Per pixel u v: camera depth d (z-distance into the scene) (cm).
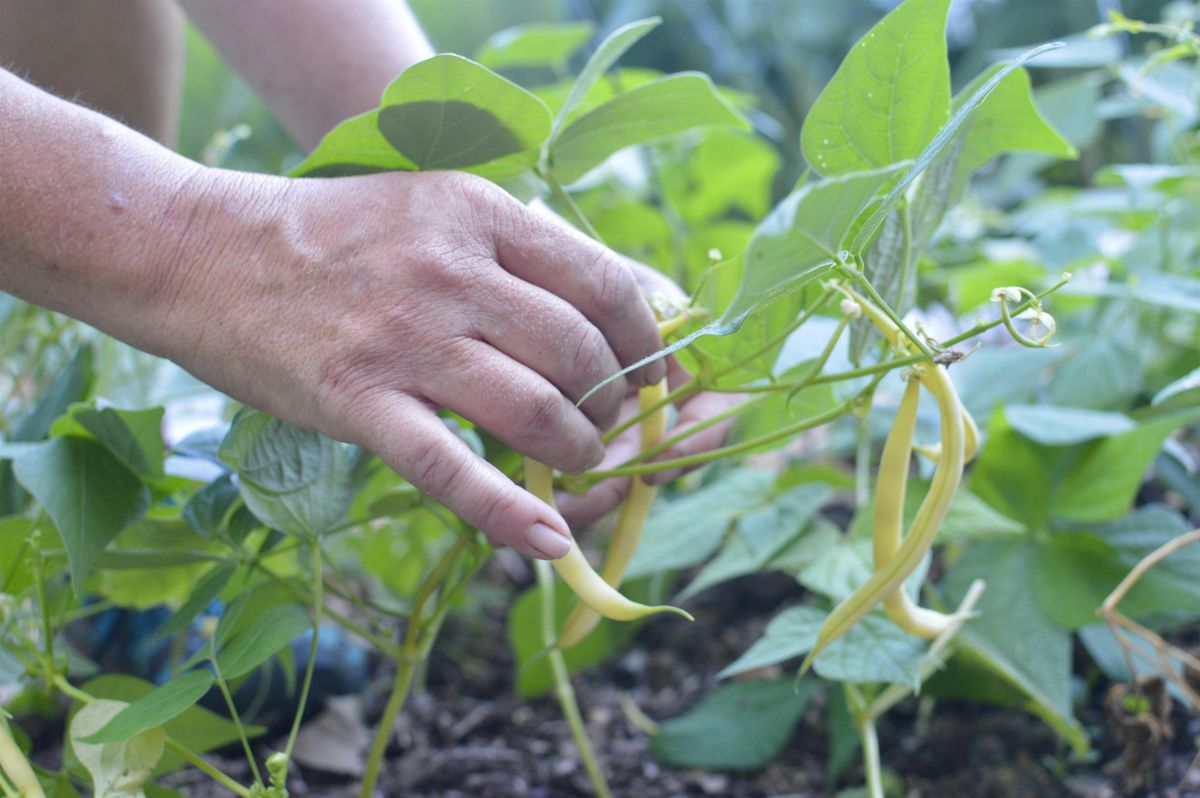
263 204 48
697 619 93
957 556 75
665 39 173
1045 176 148
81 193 47
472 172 55
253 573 62
